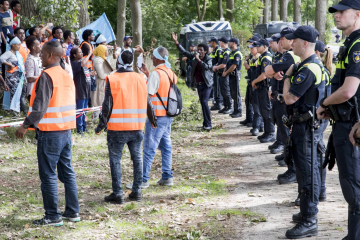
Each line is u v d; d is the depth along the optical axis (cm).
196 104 1224
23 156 757
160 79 588
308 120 409
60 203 536
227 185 618
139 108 527
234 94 1188
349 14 327
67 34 953
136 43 1512
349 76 321
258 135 965
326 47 516
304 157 413
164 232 445
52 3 1223
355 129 314
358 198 335
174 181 648
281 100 578
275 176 654
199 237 424
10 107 901
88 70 918
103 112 516
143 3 2711
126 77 521
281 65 553
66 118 450
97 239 430
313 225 413
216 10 3506
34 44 823
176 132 1021
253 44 939
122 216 499
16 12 1130
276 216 480
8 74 898
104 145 865
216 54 1295
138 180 548
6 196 559
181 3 3241
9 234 438
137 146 543
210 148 867
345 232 416
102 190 598
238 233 434
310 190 411
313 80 404
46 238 430
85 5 1495
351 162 336
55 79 438
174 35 966
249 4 3225
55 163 452
